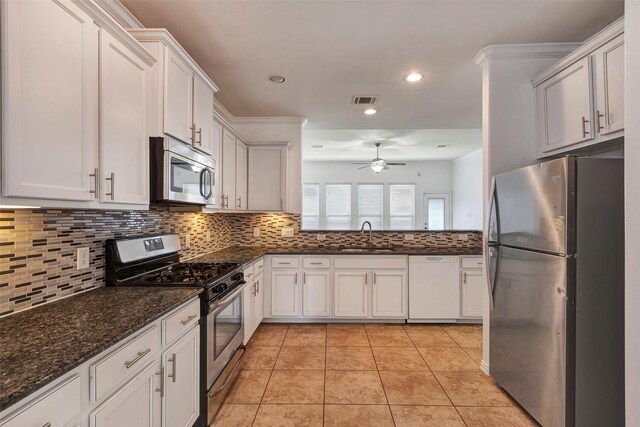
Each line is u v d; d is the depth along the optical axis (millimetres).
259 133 4152
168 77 1837
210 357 1920
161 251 2338
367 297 3680
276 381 2457
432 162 8523
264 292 3695
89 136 1327
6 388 796
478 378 2502
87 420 1028
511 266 2109
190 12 1956
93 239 1827
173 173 1872
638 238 878
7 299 1354
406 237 4133
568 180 1614
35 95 1084
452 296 3676
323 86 3055
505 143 2410
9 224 1364
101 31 1397
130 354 1232
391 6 1905
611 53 1779
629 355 900
